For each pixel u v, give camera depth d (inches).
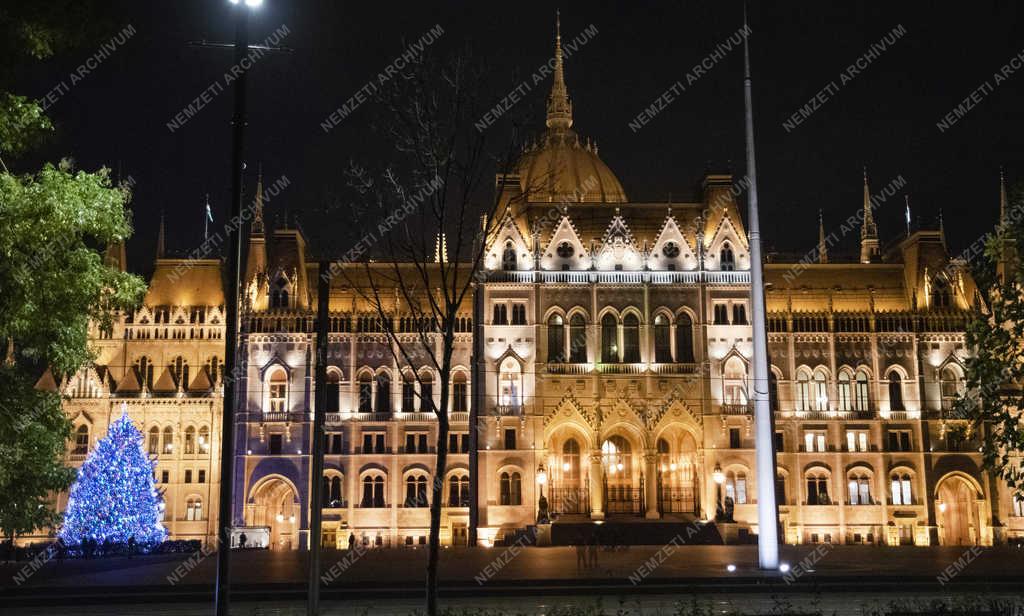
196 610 2022.6
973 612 1533.0
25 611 2036.2
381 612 1950.1
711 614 1686.8
